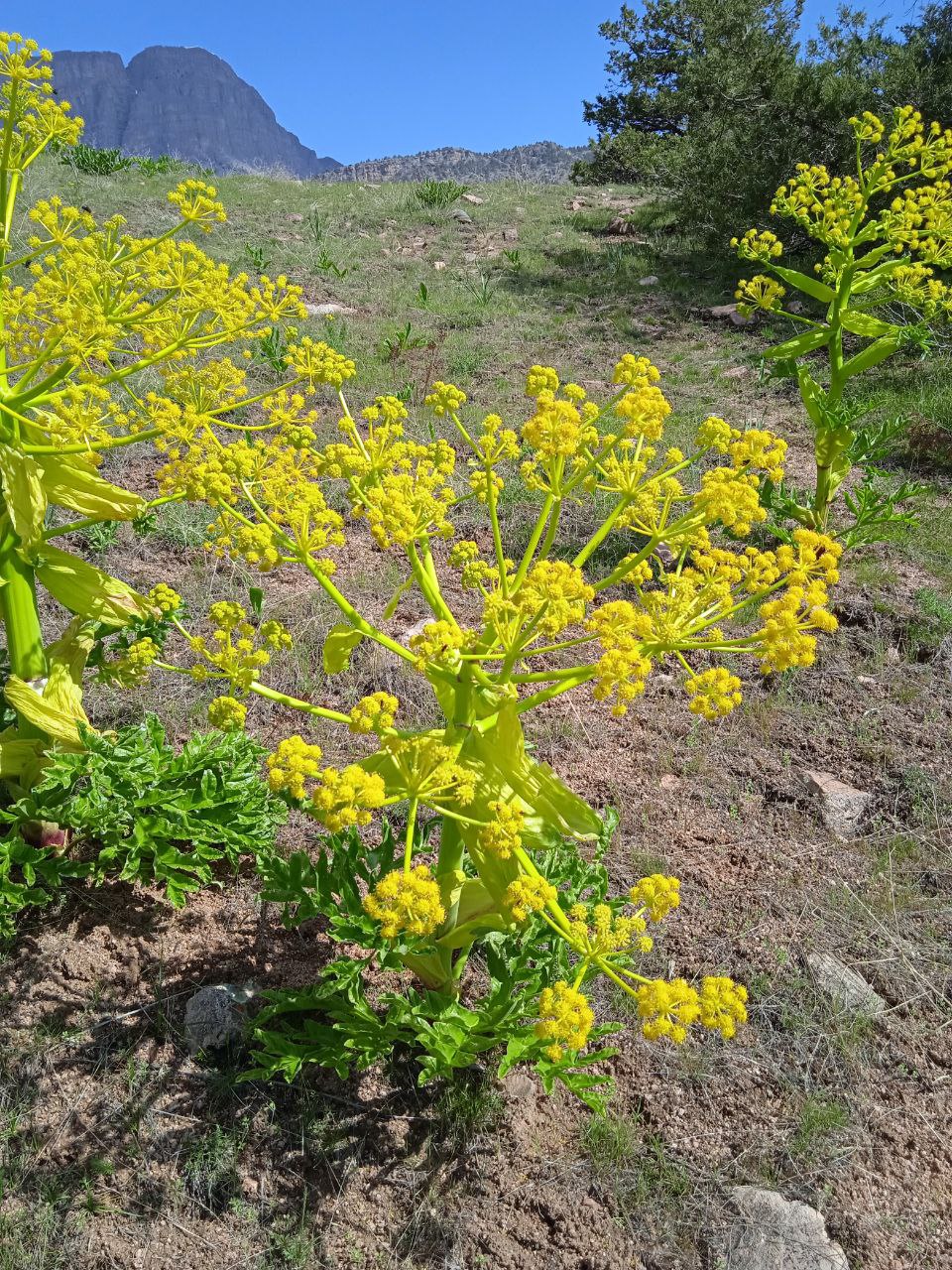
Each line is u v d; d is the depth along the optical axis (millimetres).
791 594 1721
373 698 1763
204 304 2430
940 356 8344
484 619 1785
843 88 11516
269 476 2135
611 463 1959
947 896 3240
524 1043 2195
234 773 2924
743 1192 2365
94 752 2652
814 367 8422
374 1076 2604
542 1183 2404
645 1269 2244
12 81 2303
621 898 2613
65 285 2324
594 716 4109
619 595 5008
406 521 1910
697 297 10828
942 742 3924
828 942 3053
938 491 6180
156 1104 2488
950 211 4727
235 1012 2660
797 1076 2650
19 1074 2510
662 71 17797
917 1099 2607
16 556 2693
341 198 15219
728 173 12055
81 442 2428
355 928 2262
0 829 3010
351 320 9141
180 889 2820
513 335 9094
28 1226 2227
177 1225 2270
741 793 3709
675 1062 2688
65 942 2857
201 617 4461
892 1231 2305
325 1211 2316
